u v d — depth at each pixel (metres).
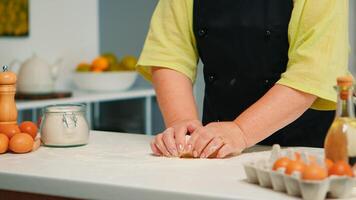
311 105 1.53
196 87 3.58
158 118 4.02
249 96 1.69
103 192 1.12
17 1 3.55
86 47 4.01
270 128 1.45
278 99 1.46
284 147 1.55
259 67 1.65
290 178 1.00
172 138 1.40
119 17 4.16
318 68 1.45
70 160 1.35
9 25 3.51
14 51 3.56
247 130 1.43
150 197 1.07
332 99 1.45
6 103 1.54
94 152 1.45
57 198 1.20
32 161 1.34
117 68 3.62
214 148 1.36
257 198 0.99
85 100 3.31
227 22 1.65
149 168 1.25
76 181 1.14
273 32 1.60
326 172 1.02
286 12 1.59
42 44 3.72
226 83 1.71
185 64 1.68
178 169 1.24
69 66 3.89
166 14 1.71
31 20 3.64
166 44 1.68
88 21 4.02
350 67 3.71
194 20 1.68
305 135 1.72
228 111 1.75
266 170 1.06
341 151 1.15
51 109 1.53
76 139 1.52
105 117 4.11
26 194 1.24
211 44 1.68
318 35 1.47
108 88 3.56
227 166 1.27
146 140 1.62
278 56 1.62
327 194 1.02
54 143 1.51
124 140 1.62
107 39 4.21
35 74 3.31
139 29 4.12
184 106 1.59
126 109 4.01
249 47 1.64
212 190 1.05
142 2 4.09
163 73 1.66
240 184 1.10
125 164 1.29
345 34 1.50
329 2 1.47
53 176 1.18
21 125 1.53
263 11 1.61
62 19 3.84
